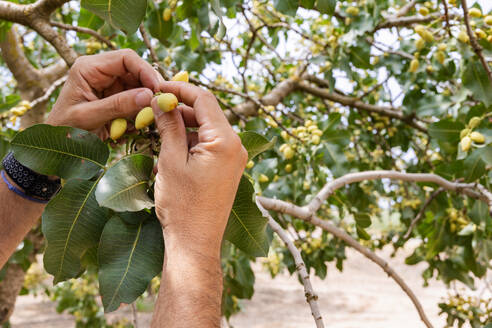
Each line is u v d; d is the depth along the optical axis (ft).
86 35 4.77
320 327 2.06
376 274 28.30
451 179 3.87
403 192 6.96
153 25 3.58
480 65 3.51
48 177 2.05
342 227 6.92
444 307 5.19
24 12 3.02
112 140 2.00
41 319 18.29
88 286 9.57
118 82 2.13
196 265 1.48
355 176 3.16
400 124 6.35
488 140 3.14
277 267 7.83
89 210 1.73
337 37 4.71
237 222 1.82
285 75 6.94
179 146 1.57
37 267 9.49
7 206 2.03
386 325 18.63
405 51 4.96
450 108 4.99
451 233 4.93
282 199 4.22
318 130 4.09
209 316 1.44
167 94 1.60
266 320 19.25
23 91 6.05
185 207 1.52
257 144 1.79
